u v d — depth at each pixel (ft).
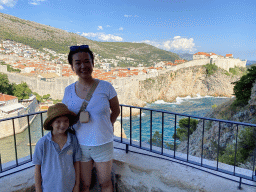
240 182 7.80
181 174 8.73
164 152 10.41
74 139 6.41
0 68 264.52
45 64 414.41
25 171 9.19
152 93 337.52
